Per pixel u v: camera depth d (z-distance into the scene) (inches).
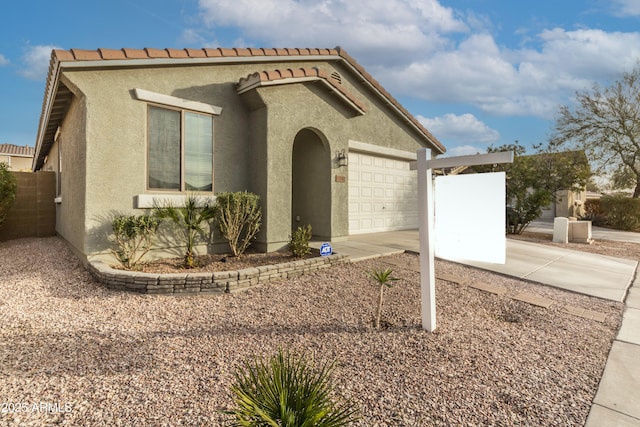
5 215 440.5
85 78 257.8
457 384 126.6
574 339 171.5
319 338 164.2
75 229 320.5
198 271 265.0
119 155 274.7
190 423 101.9
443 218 170.9
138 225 263.3
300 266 271.7
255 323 182.2
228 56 333.7
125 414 105.8
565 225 504.4
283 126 340.8
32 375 127.0
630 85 888.9
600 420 108.1
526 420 107.4
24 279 253.9
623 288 260.4
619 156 929.5
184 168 311.0
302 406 78.2
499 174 154.6
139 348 151.0
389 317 192.4
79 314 189.5
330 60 457.7
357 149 479.8
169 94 299.7
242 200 311.0
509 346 160.2
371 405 112.8
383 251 343.6
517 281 274.2
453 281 263.7
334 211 391.5
